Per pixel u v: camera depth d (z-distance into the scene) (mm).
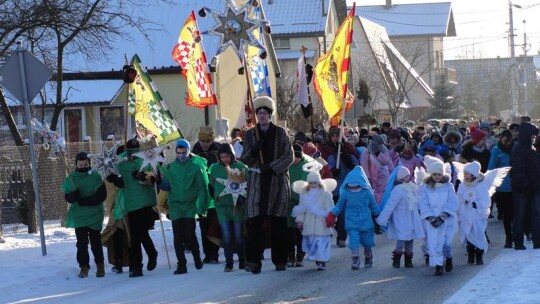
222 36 15219
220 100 34938
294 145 14930
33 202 19047
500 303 9961
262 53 15273
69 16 23984
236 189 14000
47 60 26000
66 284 13344
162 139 15539
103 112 34438
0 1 22609
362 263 14336
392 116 58500
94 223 13953
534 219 15289
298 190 13703
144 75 15305
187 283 12758
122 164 13992
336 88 19188
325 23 55562
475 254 14297
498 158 17594
